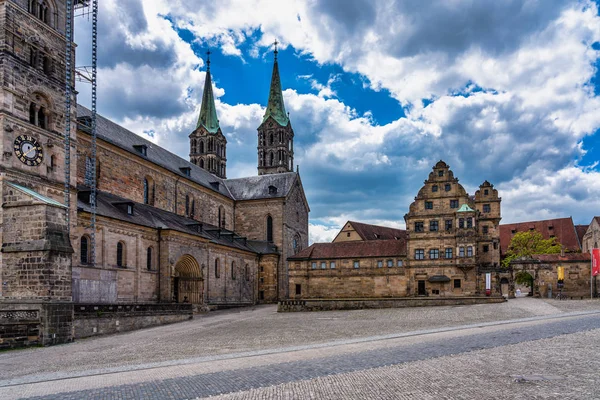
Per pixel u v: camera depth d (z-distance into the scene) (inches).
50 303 1660.9
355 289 3897.6
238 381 869.8
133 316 2121.1
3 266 1851.6
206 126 6279.5
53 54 2218.3
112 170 3137.3
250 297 4286.4
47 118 2191.2
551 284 3447.3
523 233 4571.9
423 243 3759.8
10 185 1903.3
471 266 3607.3
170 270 3004.4
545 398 693.3
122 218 2736.2
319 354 1170.0
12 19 2020.2
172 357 1217.4
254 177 5093.5
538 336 1366.9
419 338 1425.9
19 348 1576.0
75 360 1245.1
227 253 3897.6
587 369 891.4
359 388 783.7
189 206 4067.4
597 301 2812.5
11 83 1994.3
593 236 4409.5
